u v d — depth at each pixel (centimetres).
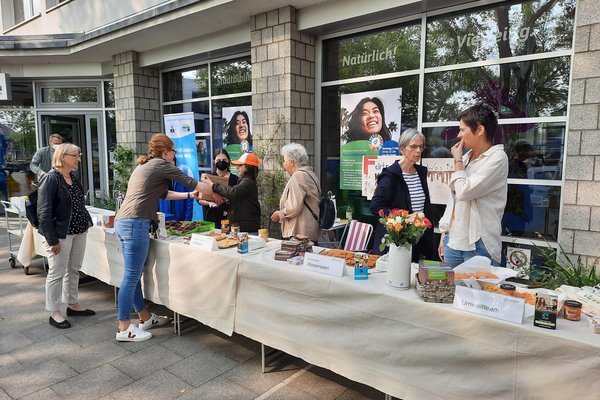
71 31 779
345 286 211
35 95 843
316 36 511
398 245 199
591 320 156
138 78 705
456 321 174
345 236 342
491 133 221
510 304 163
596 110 298
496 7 378
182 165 564
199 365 276
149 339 314
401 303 190
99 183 854
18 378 260
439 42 418
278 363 279
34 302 393
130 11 662
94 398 238
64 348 300
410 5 406
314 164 530
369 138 480
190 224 356
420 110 432
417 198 291
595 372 143
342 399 237
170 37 608
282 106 499
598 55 295
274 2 466
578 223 311
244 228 364
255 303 257
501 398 165
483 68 389
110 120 828
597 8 293
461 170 223
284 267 241
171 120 566
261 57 513
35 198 333
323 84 515
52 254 330
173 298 310
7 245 630
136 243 298
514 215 376
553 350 151
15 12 936
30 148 872
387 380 199
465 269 205
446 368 179
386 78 460
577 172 309
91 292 426
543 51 357
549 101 355
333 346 219
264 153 522
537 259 362
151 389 247
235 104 619
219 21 536
